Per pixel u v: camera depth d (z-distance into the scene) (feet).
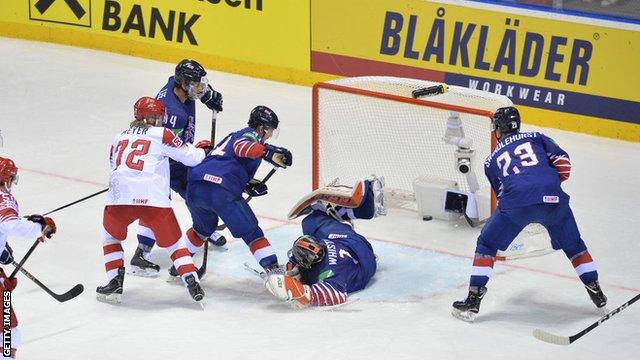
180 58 141.28
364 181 78.64
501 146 73.92
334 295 74.54
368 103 106.83
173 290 78.07
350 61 129.80
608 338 70.79
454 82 123.65
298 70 133.69
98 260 83.25
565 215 72.74
